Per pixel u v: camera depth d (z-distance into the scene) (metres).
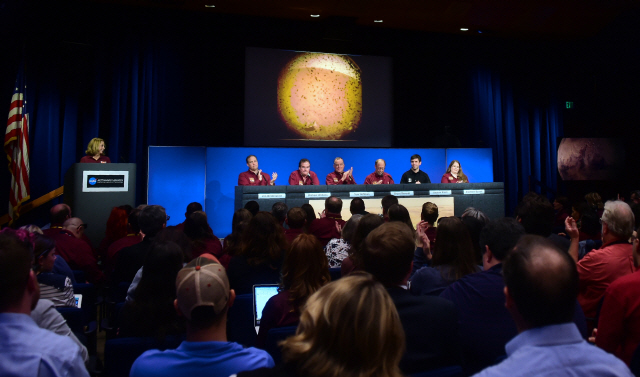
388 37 9.48
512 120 9.87
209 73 8.64
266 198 6.46
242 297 2.49
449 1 8.30
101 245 4.43
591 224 3.61
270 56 8.84
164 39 8.25
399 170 8.94
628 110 9.79
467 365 1.70
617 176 9.80
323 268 2.10
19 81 7.03
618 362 0.95
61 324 1.71
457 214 6.98
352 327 0.85
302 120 8.98
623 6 8.61
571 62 10.12
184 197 7.50
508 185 9.86
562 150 9.97
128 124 8.10
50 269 2.51
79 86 7.60
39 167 7.34
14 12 6.75
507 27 9.14
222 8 8.14
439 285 2.12
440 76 9.62
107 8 7.85
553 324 1.00
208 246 3.50
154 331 1.78
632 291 1.68
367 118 9.30
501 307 1.67
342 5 8.19
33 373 1.12
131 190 5.78
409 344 1.48
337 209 4.57
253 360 1.30
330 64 9.12
